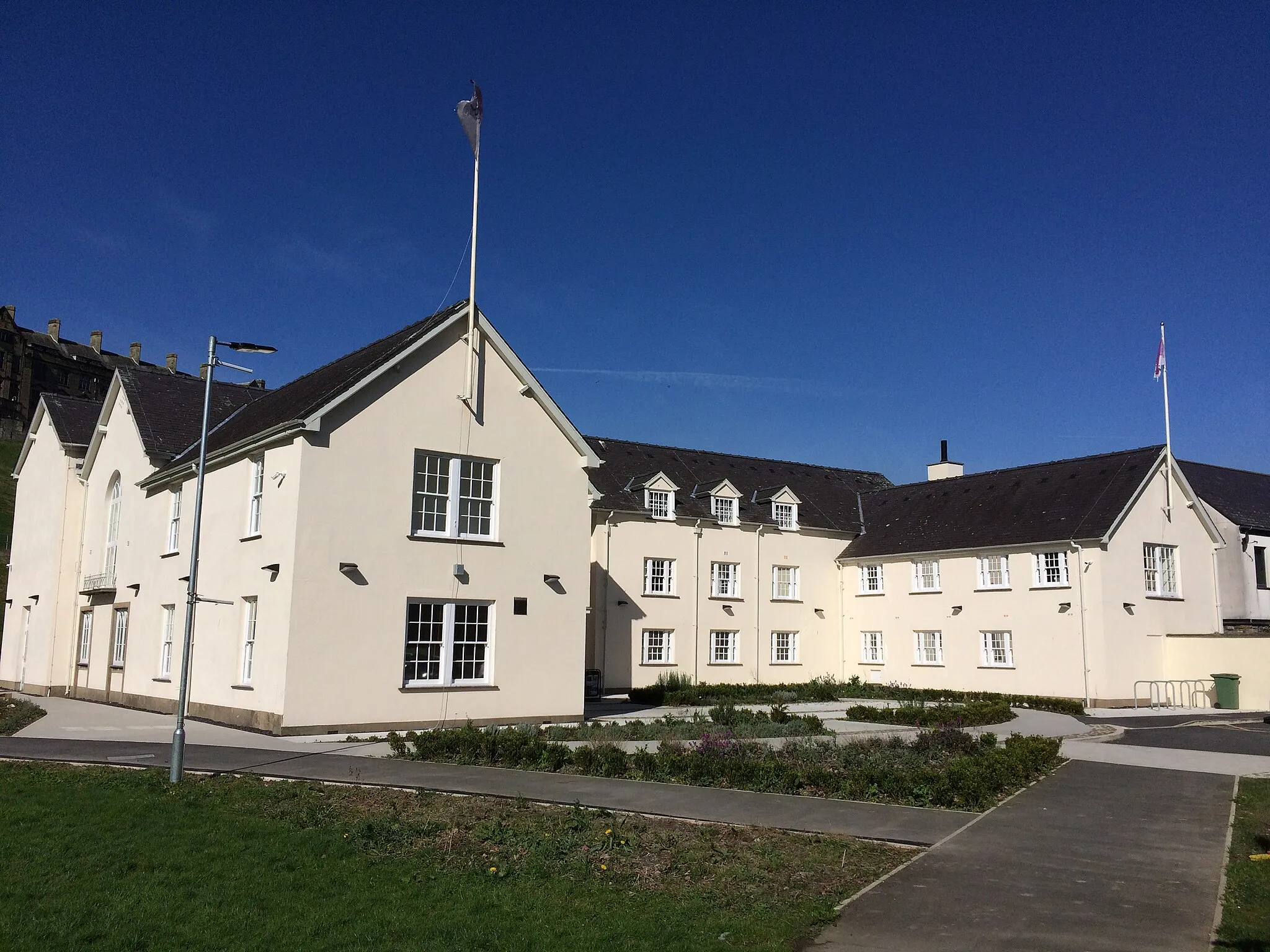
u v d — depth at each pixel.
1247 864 10.06
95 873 9.38
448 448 23.12
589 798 13.16
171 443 29.34
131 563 29.39
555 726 22.47
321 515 21.05
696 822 11.78
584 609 24.95
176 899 8.64
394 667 21.66
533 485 24.47
